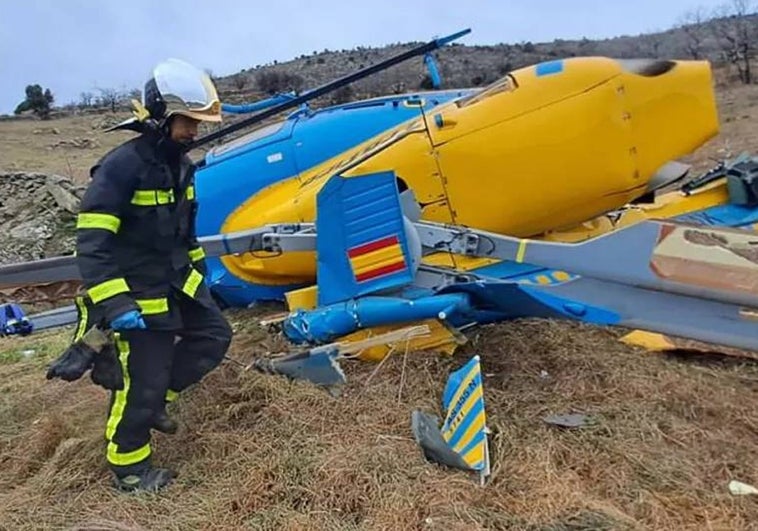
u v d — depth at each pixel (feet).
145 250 10.14
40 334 20.71
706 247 11.19
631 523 9.00
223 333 11.28
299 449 10.82
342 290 13.08
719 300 11.09
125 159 9.71
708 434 11.19
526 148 14.74
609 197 14.99
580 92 14.55
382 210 12.60
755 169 16.08
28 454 11.98
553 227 15.57
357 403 12.06
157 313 10.18
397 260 12.67
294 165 17.80
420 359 13.07
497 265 14.78
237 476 10.50
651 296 11.49
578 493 9.63
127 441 10.43
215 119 10.09
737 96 80.33
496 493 9.80
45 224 38.19
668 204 16.84
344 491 9.82
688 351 14.21
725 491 9.80
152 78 9.85
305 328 13.32
